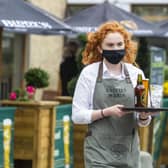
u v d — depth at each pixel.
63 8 18.48
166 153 11.36
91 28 11.96
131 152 5.66
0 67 9.26
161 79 10.62
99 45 5.70
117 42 5.59
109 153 5.59
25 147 8.87
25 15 8.48
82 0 19.02
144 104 5.61
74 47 12.88
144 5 19.25
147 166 6.61
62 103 9.93
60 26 8.78
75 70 12.82
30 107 8.82
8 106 8.87
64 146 9.36
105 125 5.59
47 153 9.05
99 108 5.58
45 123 8.94
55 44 17.81
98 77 5.61
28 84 10.06
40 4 17.19
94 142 5.61
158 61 10.53
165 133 11.30
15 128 8.88
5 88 16.41
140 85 5.61
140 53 10.96
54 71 17.83
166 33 12.32
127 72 5.66
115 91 5.58
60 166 9.31
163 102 10.93
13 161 8.53
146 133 10.17
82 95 5.60
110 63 5.62
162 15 19.14
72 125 9.49
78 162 9.80
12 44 16.56
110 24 5.66
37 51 17.30
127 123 5.61
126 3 19.19
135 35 12.63
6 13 8.34
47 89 17.56
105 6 12.55
